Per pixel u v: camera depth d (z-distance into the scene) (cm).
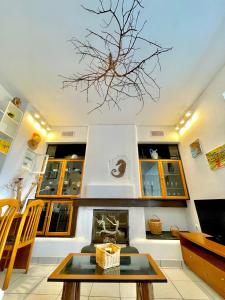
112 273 127
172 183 375
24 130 324
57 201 345
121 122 399
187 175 355
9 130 288
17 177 302
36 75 263
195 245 244
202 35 201
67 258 158
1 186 261
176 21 187
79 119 392
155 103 328
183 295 162
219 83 252
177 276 208
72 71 252
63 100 323
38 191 356
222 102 246
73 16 183
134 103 328
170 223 354
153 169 394
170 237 293
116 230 295
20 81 276
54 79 270
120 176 338
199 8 175
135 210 300
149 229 341
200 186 303
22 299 151
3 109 290
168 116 375
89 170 345
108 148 369
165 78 264
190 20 186
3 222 137
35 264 243
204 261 188
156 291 170
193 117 334
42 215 335
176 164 388
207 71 252
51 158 405
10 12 181
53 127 430
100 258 144
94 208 301
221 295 159
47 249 258
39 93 304
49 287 175
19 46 218
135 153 362
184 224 352
